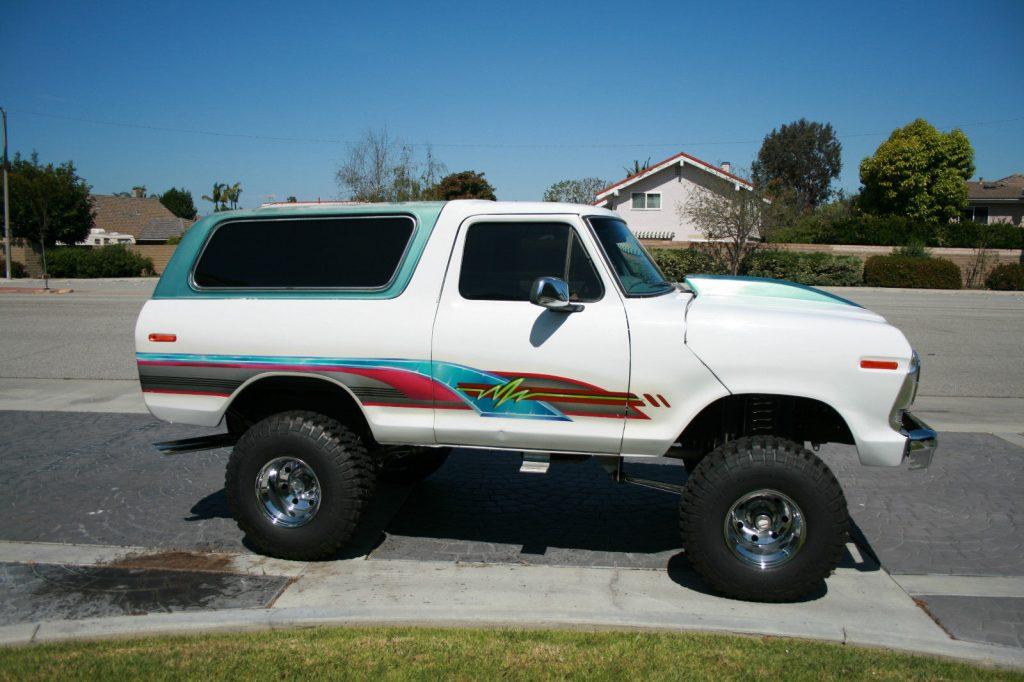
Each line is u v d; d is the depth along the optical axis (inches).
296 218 184.9
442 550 192.2
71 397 365.7
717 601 163.8
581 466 267.3
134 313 743.1
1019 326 681.6
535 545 196.5
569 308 164.9
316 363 176.1
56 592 165.2
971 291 1235.2
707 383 161.9
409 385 173.0
